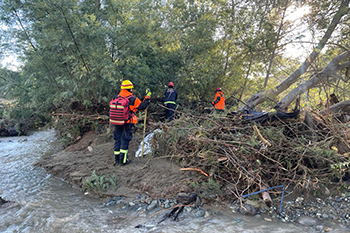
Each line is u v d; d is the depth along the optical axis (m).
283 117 4.73
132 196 3.90
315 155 3.89
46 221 3.20
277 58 7.86
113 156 5.32
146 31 6.98
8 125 9.80
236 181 3.87
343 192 3.68
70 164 5.19
